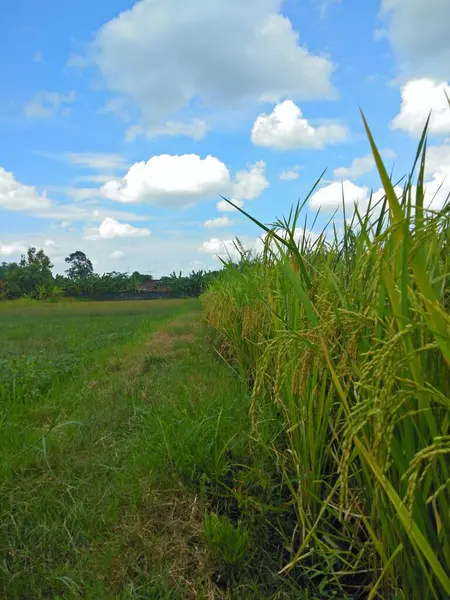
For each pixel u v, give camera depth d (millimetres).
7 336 11297
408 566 1402
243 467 2721
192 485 2604
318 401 2037
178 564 2082
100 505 2516
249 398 3660
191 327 10930
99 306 29391
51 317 20078
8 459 2955
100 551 2176
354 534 1817
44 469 2959
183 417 3289
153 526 2352
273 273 3135
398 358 1182
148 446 3076
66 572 2018
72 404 4406
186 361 6207
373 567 1773
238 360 4832
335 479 2137
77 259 126312
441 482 1306
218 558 2062
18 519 2359
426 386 1177
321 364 1768
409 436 1285
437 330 1082
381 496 1416
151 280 77250
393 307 1196
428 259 1521
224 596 1908
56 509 2496
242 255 4043
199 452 2787
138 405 4211
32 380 5359
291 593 1832
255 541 2168
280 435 2676
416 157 1234
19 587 1945
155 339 8992
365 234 1693
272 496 2426
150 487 2645
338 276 2133
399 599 1468
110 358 6973
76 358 7262
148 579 1956
